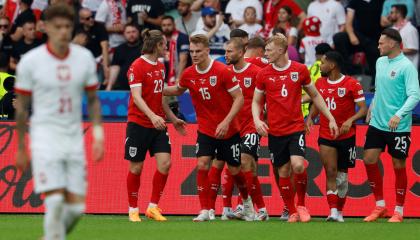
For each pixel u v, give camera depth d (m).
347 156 35.31
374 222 35.16
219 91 34.22
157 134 34.91
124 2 52.78
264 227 32.06
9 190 39.25
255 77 35.59
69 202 22.72
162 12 52.16
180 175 38.94
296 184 34.69
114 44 52.47
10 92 41.56
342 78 35.31
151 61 34.38
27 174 39.22
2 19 52.38
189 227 31.94
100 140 22.73
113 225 32.69
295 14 52.25
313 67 43.53
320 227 32.22
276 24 51.66
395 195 37.78
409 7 51.09
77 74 22.47
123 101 46.94
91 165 39.31
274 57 33.72
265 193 38.72
